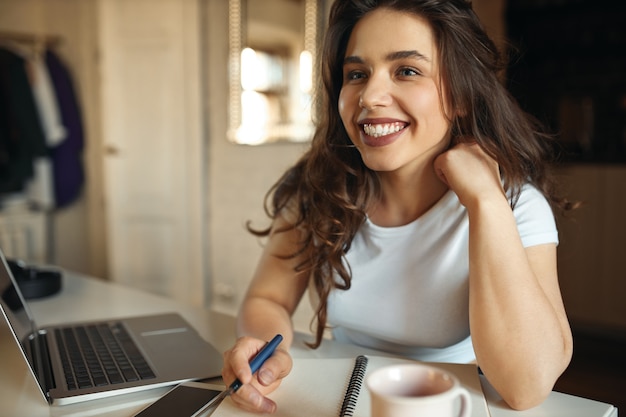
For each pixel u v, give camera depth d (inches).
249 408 28.6
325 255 40.3
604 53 134.0
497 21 141.8
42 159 146.0
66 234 164.6
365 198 40.4
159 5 138.5
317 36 120.4
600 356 114.3
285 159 129.0
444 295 37.7
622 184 122.3
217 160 140.3
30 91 140.4
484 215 32.4
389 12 35.2
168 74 139.7
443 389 21.6
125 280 148.5
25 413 29.3
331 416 27.8
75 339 40.2
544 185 41.5
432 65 35.1
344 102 37.3
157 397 31.3
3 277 39.2
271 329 38.1
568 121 139.0
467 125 37.0
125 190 146.1
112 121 144.1
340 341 44.5
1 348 36.2
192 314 47.4
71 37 159.3
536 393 29.2
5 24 155.7
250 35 131.3
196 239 142.5
